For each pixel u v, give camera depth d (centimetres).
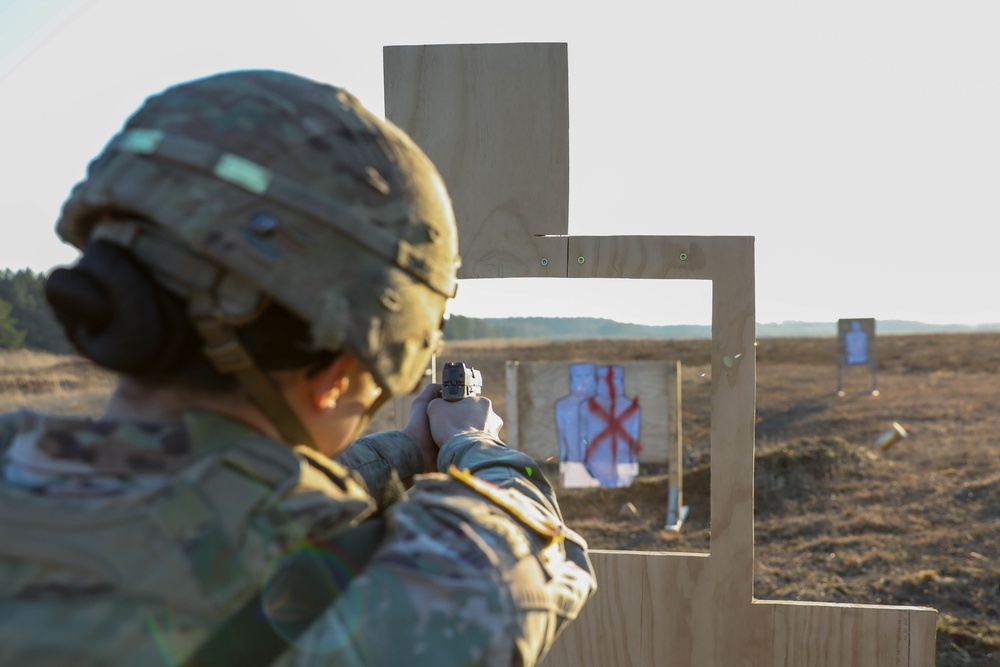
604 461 570
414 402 114
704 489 721
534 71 190
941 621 420
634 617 189
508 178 191
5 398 1137
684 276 185
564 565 73
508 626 61
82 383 1252
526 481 84
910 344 2011
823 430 984
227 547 56
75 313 57
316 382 66
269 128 61
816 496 668
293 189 60
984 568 491
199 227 58
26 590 52
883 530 582
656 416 582
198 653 54
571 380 572
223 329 60
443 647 58
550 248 189
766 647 184
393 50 192
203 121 61
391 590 59
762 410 1140
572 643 190
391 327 64
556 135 190
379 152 66
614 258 187
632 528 642
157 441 60
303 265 60
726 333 184
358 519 72
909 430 948
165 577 54
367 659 56
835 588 484
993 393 1191
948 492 656
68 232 66
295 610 59
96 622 52
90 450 58
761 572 519
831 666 182
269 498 59
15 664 50
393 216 64
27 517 54
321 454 71
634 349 2212
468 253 192
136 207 58
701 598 186
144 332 58
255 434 63
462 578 61
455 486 74
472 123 191
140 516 55
